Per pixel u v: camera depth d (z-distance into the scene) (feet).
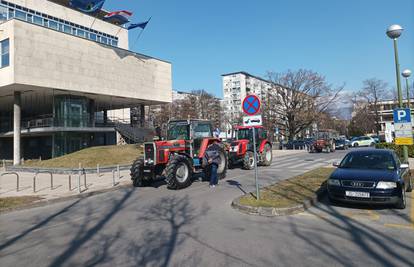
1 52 93.35
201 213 27.71
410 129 43.57
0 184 50.96
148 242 20.11
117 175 59.57
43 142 125.59
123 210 30.35
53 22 133.69
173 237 20.97
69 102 112.78
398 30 43.70
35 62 93.97
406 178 31.99
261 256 17.20
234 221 24.73
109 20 166.61
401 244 18.71
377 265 15.78
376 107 191.01
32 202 34.68
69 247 19.75
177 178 40.98
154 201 34.04
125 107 154.61
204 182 46.42
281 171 57.31
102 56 114.62
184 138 46.50
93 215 28.84
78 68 106.22
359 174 27.94
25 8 123.54
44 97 116.37
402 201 26.76
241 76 370.32
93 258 17.66
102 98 125.49
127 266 16.34
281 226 23.02
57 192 41.50
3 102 128.67
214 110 230.27
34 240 21.65
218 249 18.44
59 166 70.79
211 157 42.19
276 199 29.84
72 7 146.82
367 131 238.27
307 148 139.64
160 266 16.19
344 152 116.26
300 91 167.02
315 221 24.21
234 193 36.91
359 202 26.94
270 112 175.42
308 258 16.81
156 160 42.04
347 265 15.83
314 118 166.09
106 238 21.31
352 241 19.40
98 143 132.57
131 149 92.38
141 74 129.90
